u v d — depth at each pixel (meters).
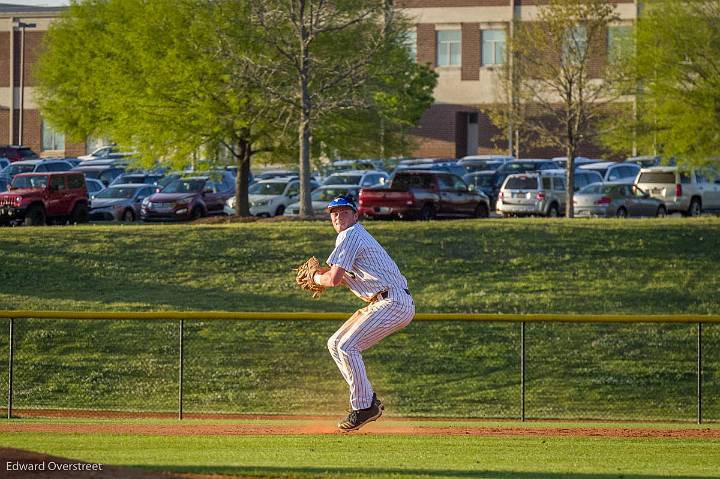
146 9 114.69
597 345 69.38
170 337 69.62
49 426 42.97
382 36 107.75
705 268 87.62
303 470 28.91
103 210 135.62
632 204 131.00
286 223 102.31
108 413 54.16
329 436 38.56
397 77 114.38
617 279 84.88
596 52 119.50
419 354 67.50
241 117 112.62
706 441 38.53
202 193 135.62
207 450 34.34
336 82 106.88
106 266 86.69
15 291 80.88
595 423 49.34
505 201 135.38
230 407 59.53
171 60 110.06
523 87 132.00
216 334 70.12
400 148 121.06
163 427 42.16
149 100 112.12
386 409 58.88
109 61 116.69
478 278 85.00
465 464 31.50
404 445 36.16
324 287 33.06
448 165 168.62
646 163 167.75
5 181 136.75
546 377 64.62
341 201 32.56
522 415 50.34
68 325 71.12
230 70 109.19
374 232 96.06
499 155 197.88
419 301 78.88
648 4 113.38
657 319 48.72
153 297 79.75
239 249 90.94
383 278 32.41
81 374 64.50
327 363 66.31
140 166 121.50
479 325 71.88
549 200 133.88
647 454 35.00
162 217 132.38
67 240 92.88
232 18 111.25
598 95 120.00
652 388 63.69
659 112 112.88
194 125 113.50
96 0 153.25
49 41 164.00
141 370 65.00
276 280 84.25
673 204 132.00
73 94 154.00
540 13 124.50
